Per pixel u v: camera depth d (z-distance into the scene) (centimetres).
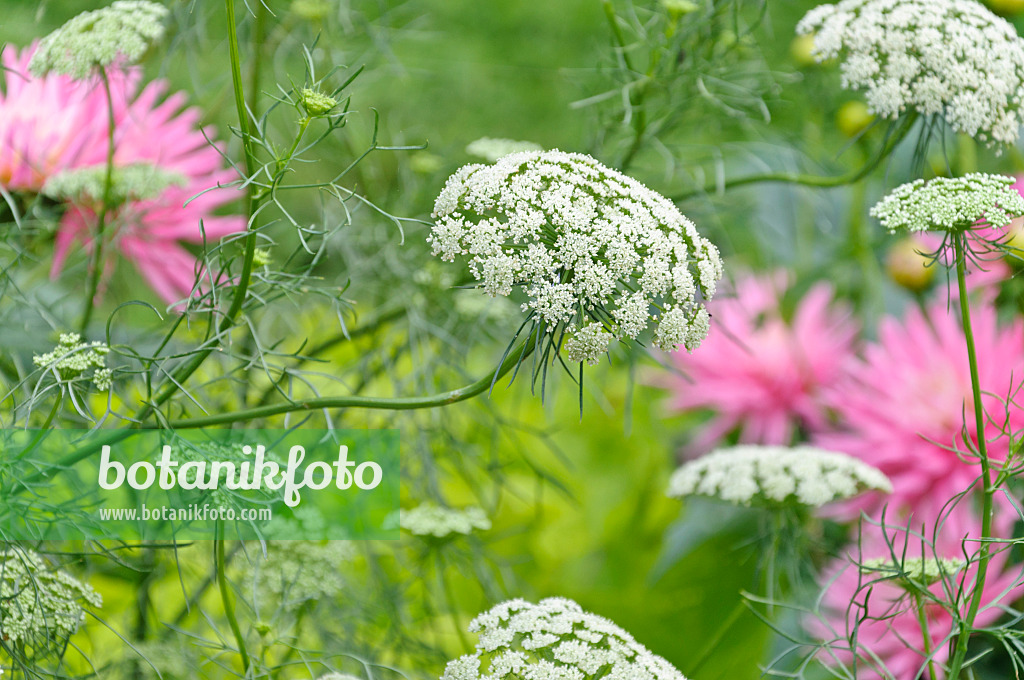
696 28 159
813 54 147
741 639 159
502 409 186
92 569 146
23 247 151
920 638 149
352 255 166
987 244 135
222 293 143
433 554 154
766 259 198
